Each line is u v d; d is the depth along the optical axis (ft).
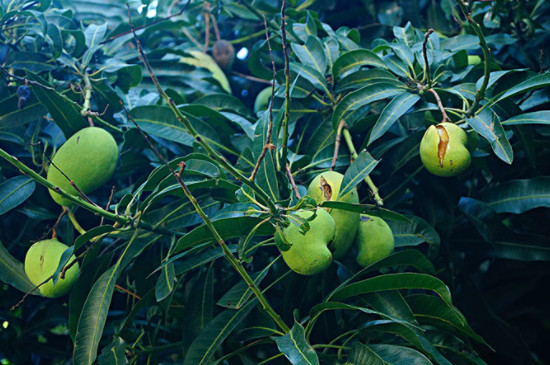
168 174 4.22
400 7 5.70
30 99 4.62
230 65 5.79
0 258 4.41
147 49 5.83
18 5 4.76
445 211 4.62
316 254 3.76
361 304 4.32
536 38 5.16
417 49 4.69
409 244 4.37
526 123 4.26
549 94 4.51
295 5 5.72
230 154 4.86
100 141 4.32
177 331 4.81
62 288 4.23
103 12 5.75
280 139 4.58
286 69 3.83
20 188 4.47
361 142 4.74
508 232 4.58
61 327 5.58
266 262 4.59
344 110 4.44
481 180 4.99
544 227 5.12
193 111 4.67
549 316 5.26
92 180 4.29
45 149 4.55
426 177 4.65
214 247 4.34
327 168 4.52
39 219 4.60
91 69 4.91
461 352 4.15
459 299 4.87
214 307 4.53
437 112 4.54
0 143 4.69
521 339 4.76
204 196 4.40
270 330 4.15
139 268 4.64
